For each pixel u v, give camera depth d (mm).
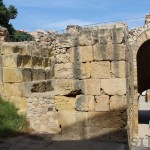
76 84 10609
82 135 10586
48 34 20109
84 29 10758
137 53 24609
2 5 34750
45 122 14555
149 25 22750
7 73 16469
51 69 19078
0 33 20141
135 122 22109
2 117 14555
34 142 11477
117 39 10258
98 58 10391
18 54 16469
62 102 10820
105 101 10359
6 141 11781
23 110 15523
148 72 28969
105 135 10352
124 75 10258
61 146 10070
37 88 16562
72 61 10664
